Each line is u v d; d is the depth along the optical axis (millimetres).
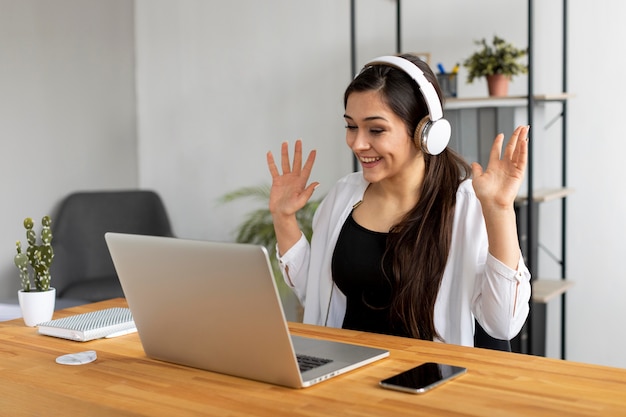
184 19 4891
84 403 1349
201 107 4883
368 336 1777
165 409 1299
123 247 1547
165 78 5004
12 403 1411
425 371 1438
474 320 2014
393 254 2018
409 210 2061
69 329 1819
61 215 4484
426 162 2039
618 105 3607
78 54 4742
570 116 3721
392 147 1888
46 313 2008
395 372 1473
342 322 2156
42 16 4523
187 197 5004
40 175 4539
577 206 3738
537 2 3742
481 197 1748
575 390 1331
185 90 4934
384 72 1895
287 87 4543
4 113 4340
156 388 1416
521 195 3387
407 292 1982
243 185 4777
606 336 3709
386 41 4148
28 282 2049
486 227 1816
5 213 4359
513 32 3797
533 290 3389
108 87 4941
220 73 4785
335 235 2158
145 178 5141
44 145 4555
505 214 1746
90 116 4828
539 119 3566
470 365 1504
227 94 4773
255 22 4617
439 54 3988
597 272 3711
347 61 4324
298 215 4109
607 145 3646
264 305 1356
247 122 4719
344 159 4387
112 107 4973
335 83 4375
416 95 1892
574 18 3668
